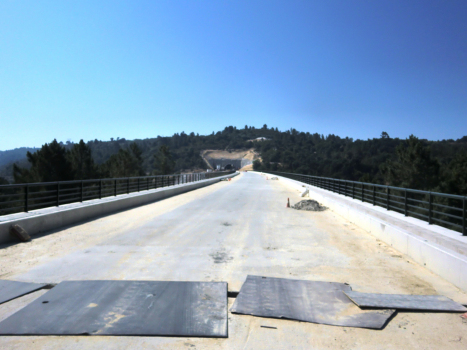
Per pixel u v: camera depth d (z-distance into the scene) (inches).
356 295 209.8
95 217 525.3
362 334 165.3
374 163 4554.6
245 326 172.4
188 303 196.1
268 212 607.5
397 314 188.4
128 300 199.3
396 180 1895.9
